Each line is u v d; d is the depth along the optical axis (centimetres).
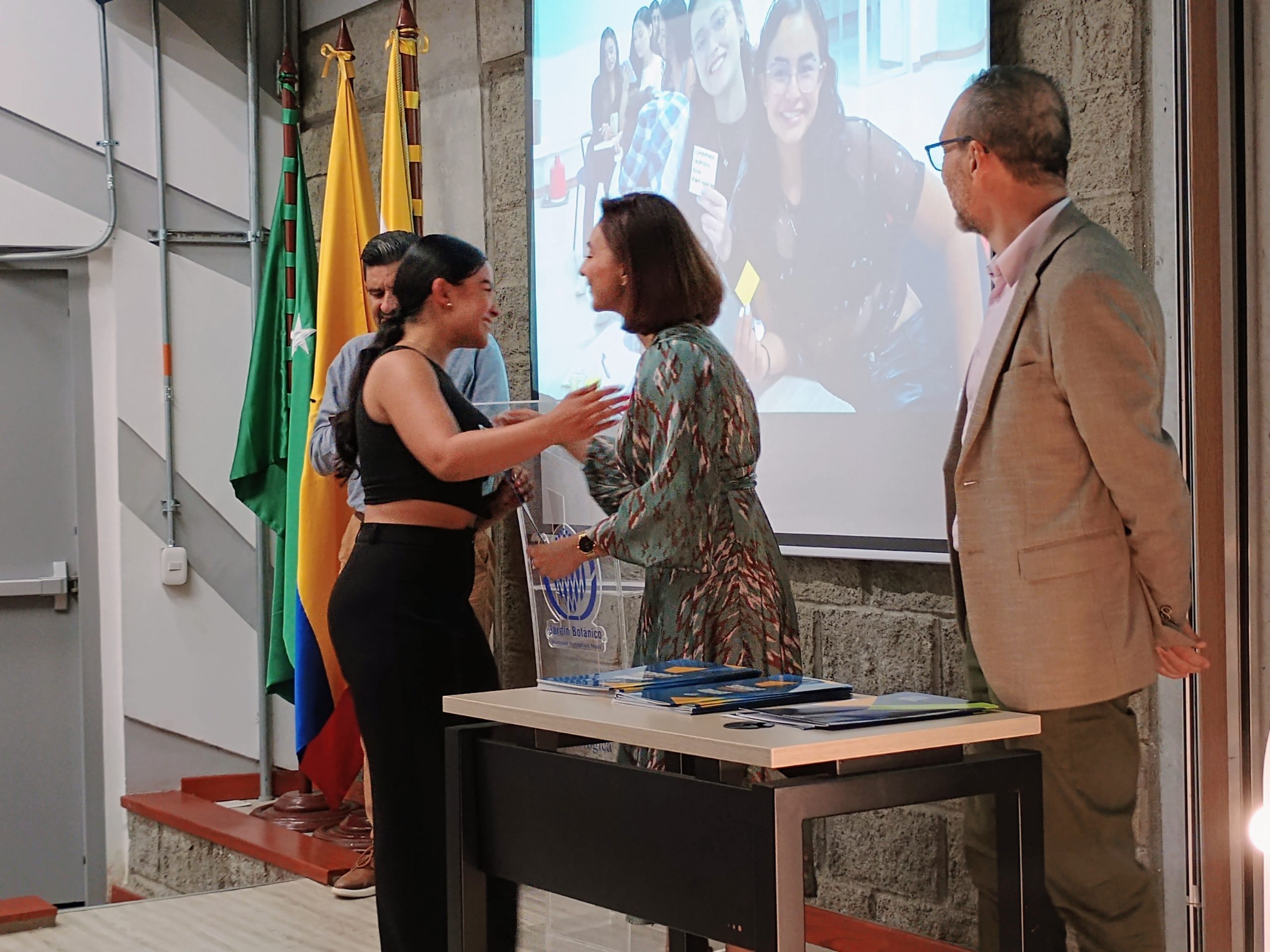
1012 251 226
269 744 494
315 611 398
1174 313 235
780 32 307
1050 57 259
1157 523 202
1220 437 217
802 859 158
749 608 237
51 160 474
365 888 362
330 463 337
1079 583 207
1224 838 216
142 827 469
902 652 291
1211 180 216
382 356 255
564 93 375
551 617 249
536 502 254
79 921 342
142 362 486
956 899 180
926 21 274
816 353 300
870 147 287
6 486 475
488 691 243
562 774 189
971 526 218
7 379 475
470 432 243
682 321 243
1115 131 248
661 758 205
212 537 493
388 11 452
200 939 326
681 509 230
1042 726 214
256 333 454
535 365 389
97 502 484
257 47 499
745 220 318
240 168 498
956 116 240
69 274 480
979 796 178
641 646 244
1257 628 216
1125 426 200
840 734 165
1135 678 208
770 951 156
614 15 357
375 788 253
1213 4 215
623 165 354
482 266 262
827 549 299
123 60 482
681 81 335
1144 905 219
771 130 310
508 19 402
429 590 252
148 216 486
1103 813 216
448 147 427
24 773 479
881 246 285
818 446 301
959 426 232
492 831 201
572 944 204
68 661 485
